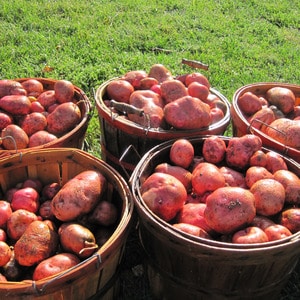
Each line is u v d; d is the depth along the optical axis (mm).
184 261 1000
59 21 2832
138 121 1346
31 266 1024
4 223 1106
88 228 1096
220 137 1275
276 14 3340
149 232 1042
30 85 1546
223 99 1511
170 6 3299
